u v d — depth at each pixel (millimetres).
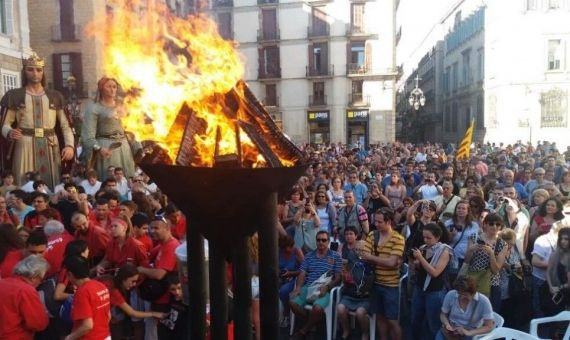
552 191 8859
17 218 6547
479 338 5035
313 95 42531
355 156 21734
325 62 42125
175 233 6797
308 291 6656
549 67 36688
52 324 5312
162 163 2664
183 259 5238
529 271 6945
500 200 7785
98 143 8359
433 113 65625
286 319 7250
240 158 2596
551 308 6031
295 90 42656
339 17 41562
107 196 6918
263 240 2584
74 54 28469
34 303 4398
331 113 42281
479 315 5164
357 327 6934
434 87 66125
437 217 7590
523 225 7344
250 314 2719
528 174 11688
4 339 4305
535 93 36750
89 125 8367
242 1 42188
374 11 41219
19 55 20016
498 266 5836
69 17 28438
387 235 6176
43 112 8203
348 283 6414
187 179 2514
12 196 6980
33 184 7449
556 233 6277
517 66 37188
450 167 10336
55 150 8422
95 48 28344
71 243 4758
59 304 5266
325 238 6715
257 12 42125
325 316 6738
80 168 9094
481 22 44500
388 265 6012
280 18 42125
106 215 6719
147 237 6012
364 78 41812
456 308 5250
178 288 5367
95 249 5980
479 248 5875
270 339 2639
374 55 41531
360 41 41844
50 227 5527
